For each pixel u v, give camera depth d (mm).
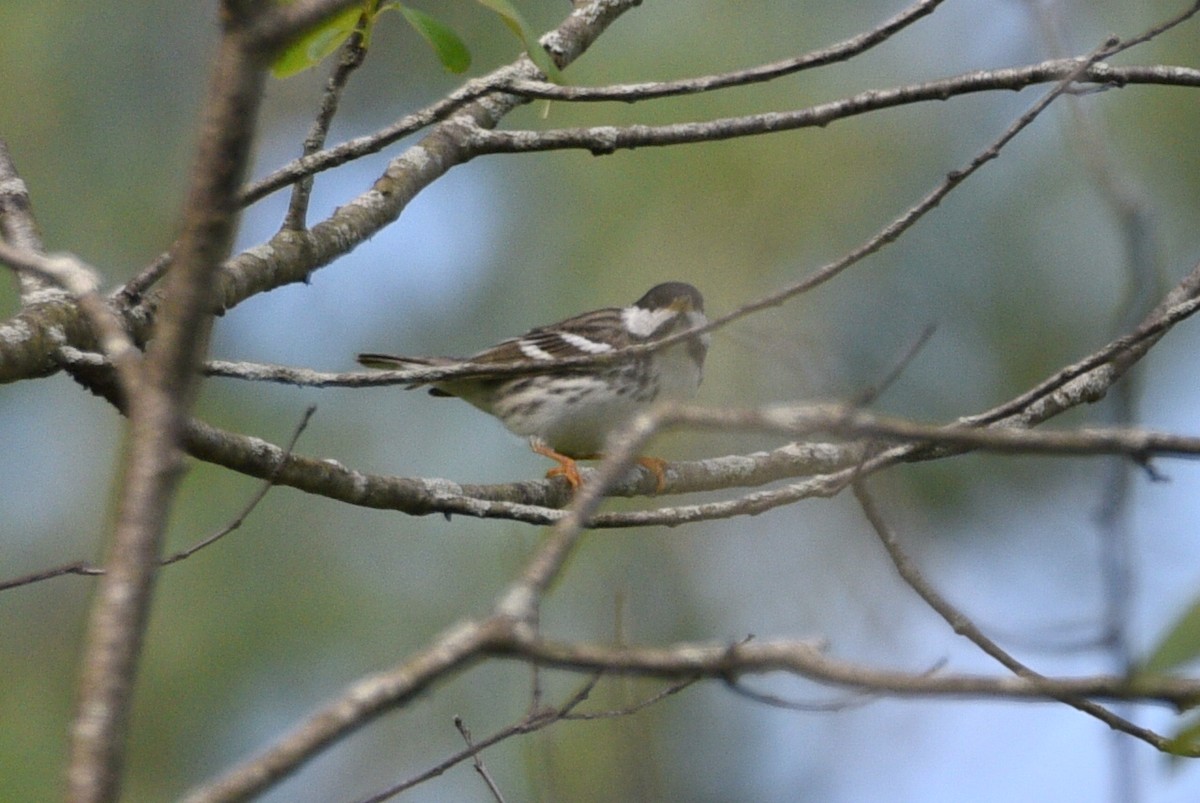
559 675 12148
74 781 2650
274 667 12242
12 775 11562
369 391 13750
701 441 13023
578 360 6938
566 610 12875
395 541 12953
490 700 12516
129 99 14273
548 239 14422
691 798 12758
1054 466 14719
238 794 2900
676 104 14219
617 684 8211
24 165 13773
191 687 11977
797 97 14500
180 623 12156
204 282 2938
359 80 15578
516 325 14203
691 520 7371
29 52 14047
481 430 13703
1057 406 8898
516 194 14633
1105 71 7426
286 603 12461
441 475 13445
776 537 14047
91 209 13875
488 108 8742
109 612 2779
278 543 12672
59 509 13586
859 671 3254
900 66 14953
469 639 3162
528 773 10266
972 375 14352
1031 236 14617
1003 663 6844
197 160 2902
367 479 7285
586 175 14500
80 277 3826
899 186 14680
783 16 14805
